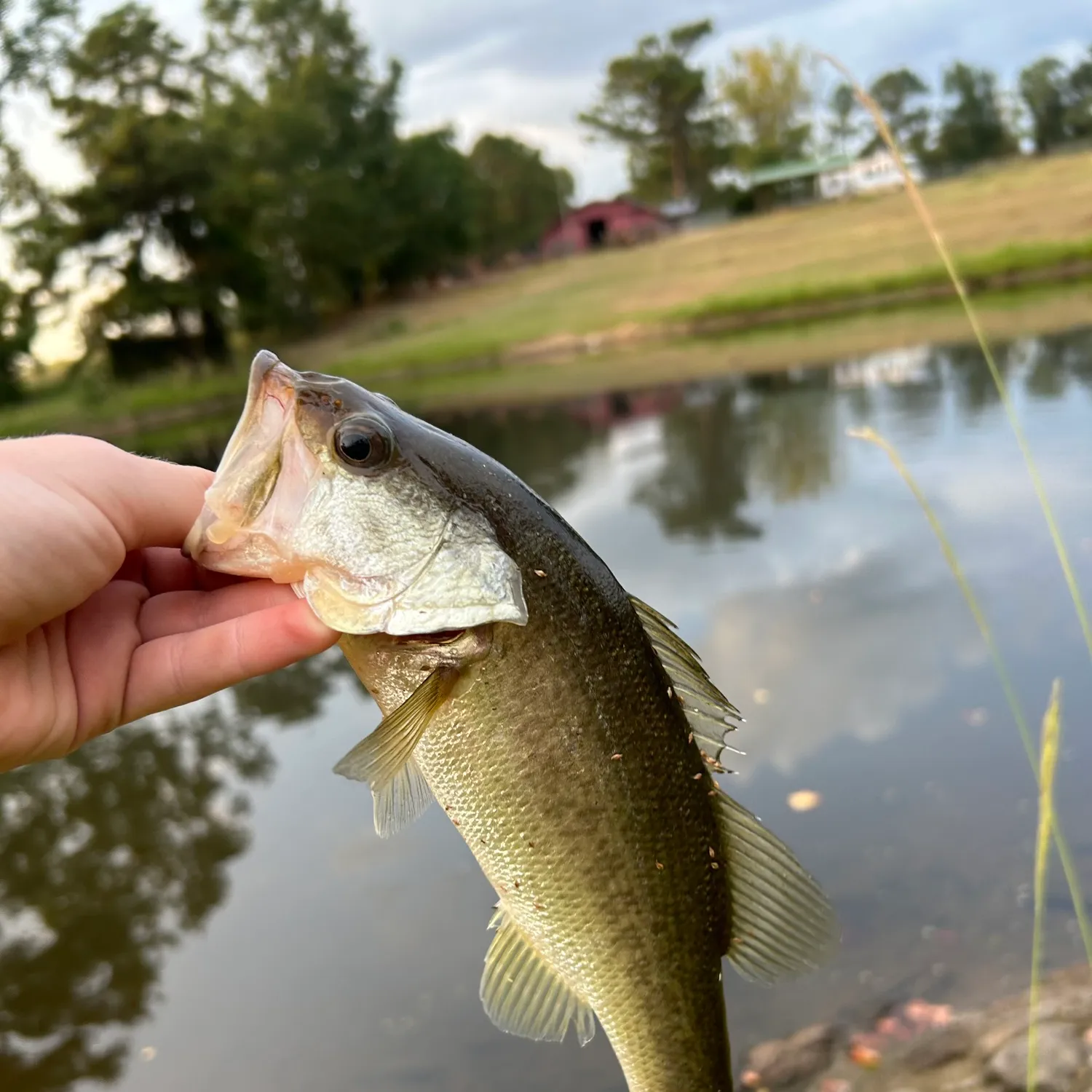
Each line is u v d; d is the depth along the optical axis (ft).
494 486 1.02
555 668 0.99
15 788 2.84
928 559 3.19
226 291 21.06
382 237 27.66
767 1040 1.49
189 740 2.94
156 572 1.09
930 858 1.77
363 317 26.58
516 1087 1.50
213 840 2.33
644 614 1.10
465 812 1.00
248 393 0.99
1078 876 1.66
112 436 14.47
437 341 18.15
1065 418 4.71
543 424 7.62
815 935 1.07
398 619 0.98
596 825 1.01
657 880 1.03
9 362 18.16
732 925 1.09
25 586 0.90
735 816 1.10
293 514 0.98
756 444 5.59
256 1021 1.72
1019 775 1.95
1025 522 3.35
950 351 7.75
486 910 1.92
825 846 1.84
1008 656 2.43
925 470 4.31
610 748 1.01
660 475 5.20
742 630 2.89
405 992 1.73
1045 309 9.23
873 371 7.49
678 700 1.07
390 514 0.98
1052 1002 1.44
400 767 0.95
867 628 2.74
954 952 1.57
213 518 0.98
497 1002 1.07
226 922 2.00
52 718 0.96
